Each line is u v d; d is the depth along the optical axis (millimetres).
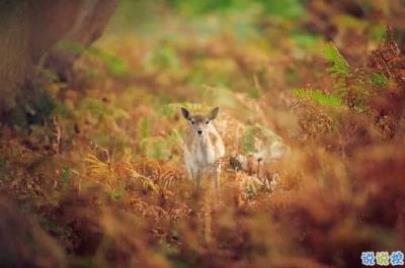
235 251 10906
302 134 12805
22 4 13625
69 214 11477
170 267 10797
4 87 14172
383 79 12000
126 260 10883
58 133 14680
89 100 16953
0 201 10789
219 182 13055
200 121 13547
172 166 14297
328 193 10828
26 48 14078
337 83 12695
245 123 15586
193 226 11523
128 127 16641
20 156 13438
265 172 13000
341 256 10352
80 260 10930
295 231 10711
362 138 11672
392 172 10578
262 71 19953
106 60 21312
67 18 14516
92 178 12523
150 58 23766
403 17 15883
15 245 10547
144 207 11969
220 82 21547
